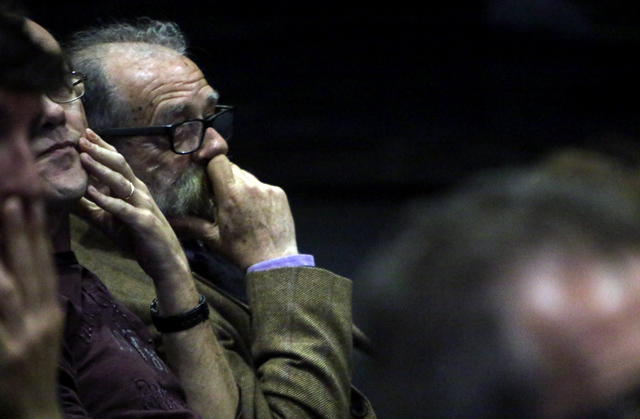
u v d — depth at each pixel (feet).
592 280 2.97
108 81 17.76
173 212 17.95
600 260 3.01
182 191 17.89
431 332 3.01
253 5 49.88
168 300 13.48
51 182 11.26
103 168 12.69
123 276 15.88
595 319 2.92
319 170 46.75
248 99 49.24
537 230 3.08
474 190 3.35
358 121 48.49
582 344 2.91
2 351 6.45
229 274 18.92
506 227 3.10
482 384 2.93
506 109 41.01
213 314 16.53
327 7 51.13
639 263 3.01
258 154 47.88
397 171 45.55
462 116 46.29
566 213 3.11
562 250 3.02
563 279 2.98
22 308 6.53
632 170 3.53
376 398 3.10
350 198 45.37
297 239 39.58
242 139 48.16
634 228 3.06
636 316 2.92
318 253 38.11
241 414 13.88
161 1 47.24
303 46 51.19
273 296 16.07
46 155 11.30
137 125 17.83
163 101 17.81
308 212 43.32
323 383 15.23
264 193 18.28
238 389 14.08
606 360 2.90
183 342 13.44
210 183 18.47
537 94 40.29
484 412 2.91
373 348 3.18
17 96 6.53
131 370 11.80
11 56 6.61
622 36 38.52
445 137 45.65
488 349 2.94
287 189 46.37
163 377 12.38
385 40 50.90
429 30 48.55
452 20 47.96
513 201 3.21
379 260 3.32
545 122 39.19
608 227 3.06
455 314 3.00
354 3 50.98
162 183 17.84
